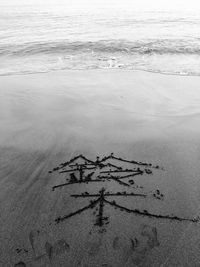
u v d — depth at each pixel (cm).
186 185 128
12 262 94
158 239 101
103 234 104
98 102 230
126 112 210
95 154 156
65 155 156
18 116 208
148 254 96
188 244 99
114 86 268
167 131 179
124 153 156
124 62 370
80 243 100
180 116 201
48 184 131
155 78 291
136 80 285
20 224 109
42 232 105
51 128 188
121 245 99
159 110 213
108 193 124
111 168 143
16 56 414
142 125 188
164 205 117
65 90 260
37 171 141
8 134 181
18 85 277
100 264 93
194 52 411
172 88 260
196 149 158
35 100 238
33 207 117
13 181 134
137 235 103
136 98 238
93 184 130
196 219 109
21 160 152
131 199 120
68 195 123
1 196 124
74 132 181
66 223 109
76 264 93
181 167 142
